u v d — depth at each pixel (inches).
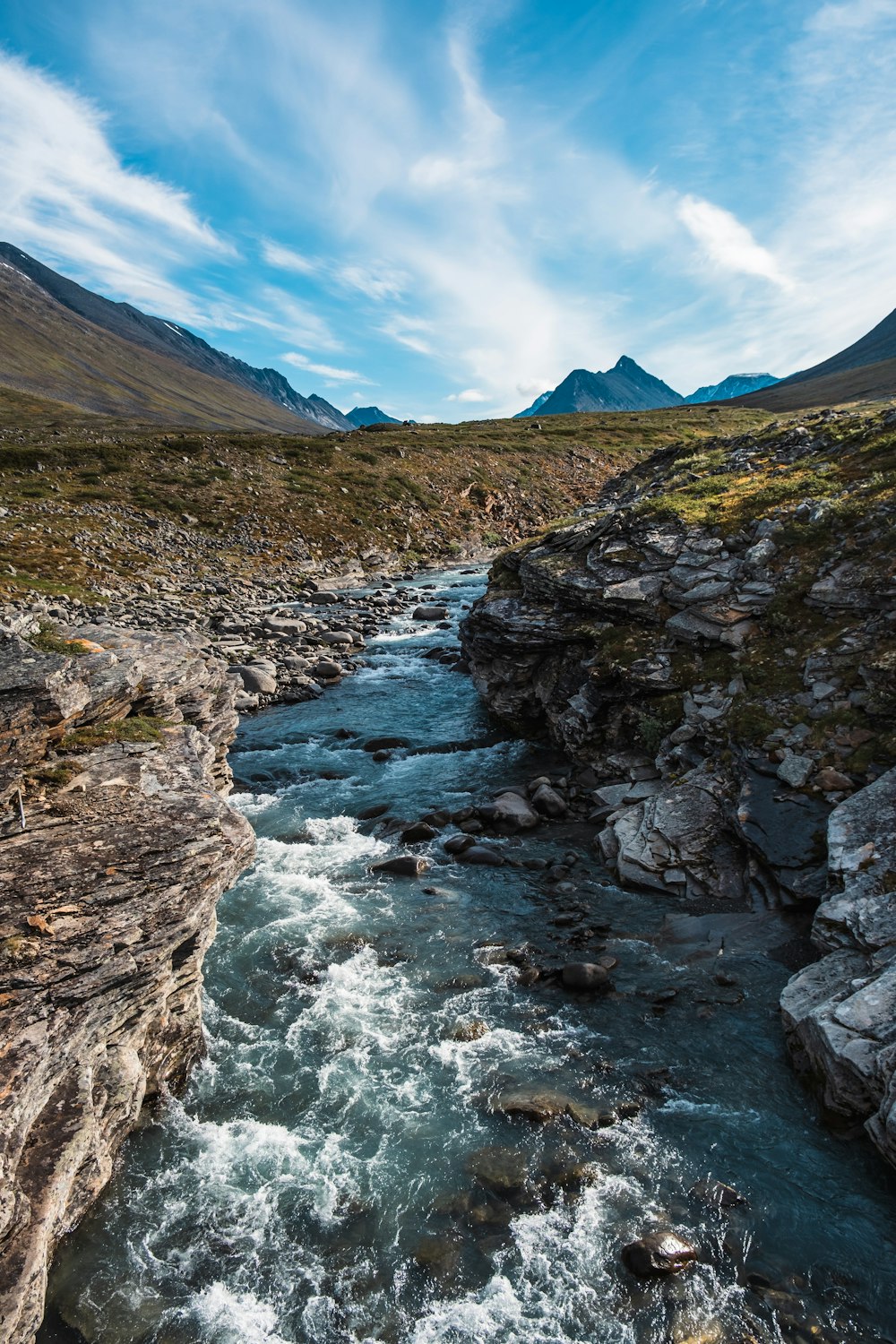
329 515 2630.4
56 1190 286.2
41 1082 296.7
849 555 753.0
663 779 716.0
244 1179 354.0
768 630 754.2
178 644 751.1
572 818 737.0
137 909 367.6
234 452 3011.8
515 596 1069.8
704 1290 291.6
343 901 606.9
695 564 851.4
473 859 665.0
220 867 412.8
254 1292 301.3
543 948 530.0
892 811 495.8
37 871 377.7
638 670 792.3
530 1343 277.1
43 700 469.4
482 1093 398.9
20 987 315.0
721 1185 337.7
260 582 2015.3
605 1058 420.8
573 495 3440.0
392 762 938.1
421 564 2549.2
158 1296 299.4
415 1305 294.2
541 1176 346.9
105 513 2207.2
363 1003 479.5
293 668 1336.1
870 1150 346.9
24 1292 255.0
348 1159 362.9
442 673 1342.3
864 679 633.6
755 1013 444.8
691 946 512.1
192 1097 406.9
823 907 454.0
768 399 6136.8
